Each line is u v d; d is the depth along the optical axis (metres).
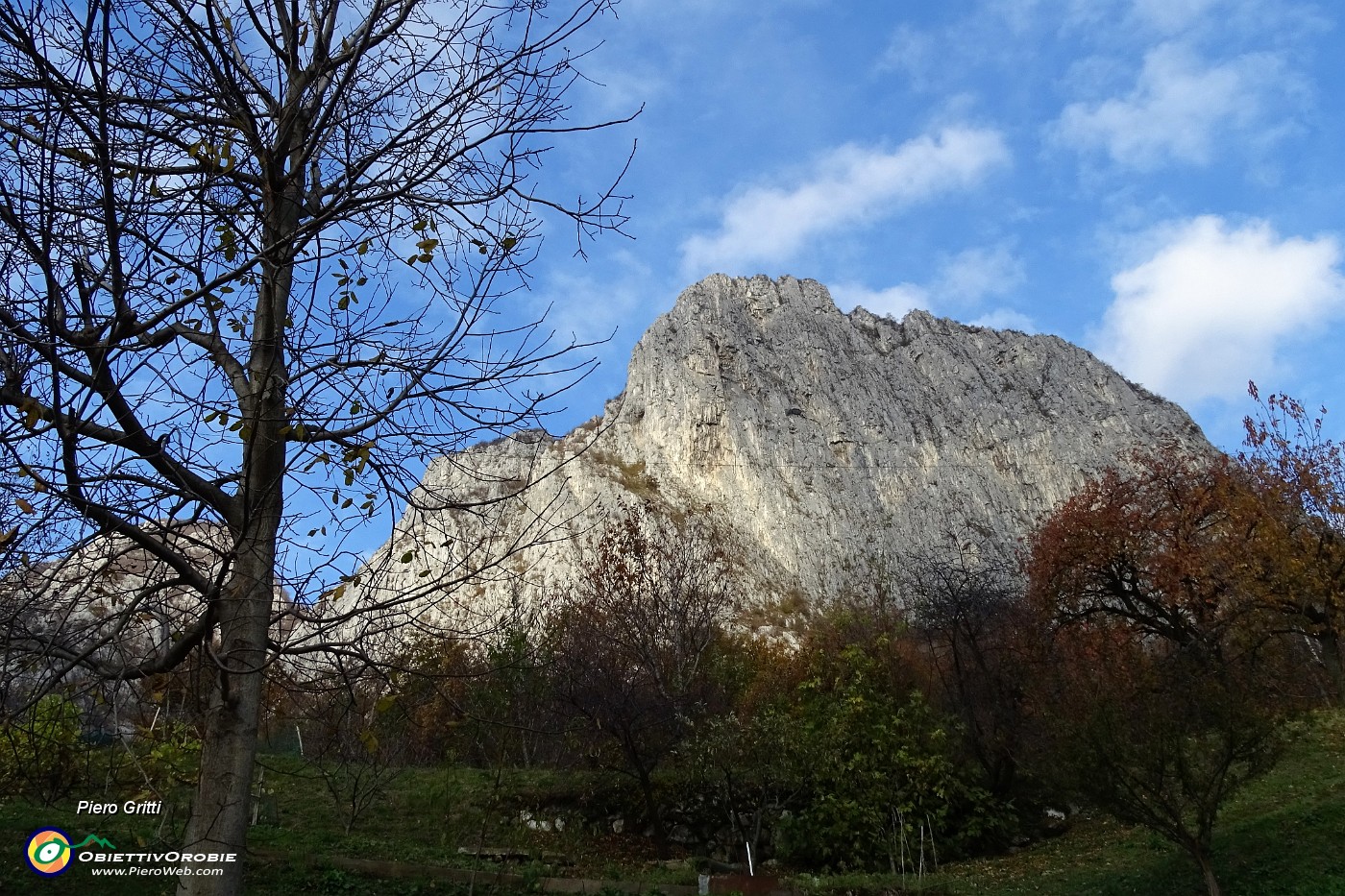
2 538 4.65
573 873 15.41
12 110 5.20
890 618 34.66
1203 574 26.28
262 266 5.61
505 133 6.21
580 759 19.83
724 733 18.20
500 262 6.06
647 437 107.88
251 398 5.41
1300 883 12.42
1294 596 23.61
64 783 7.72
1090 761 13.08
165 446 5.11
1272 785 17.28
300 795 16.62
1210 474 29.28
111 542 5.18
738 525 95.25
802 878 16.31
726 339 117.31
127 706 5.45
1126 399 129.88
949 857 18.55
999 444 118.56
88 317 5.16
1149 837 16.61
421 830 16.09
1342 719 20.66
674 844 18.06
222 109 5.97
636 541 28.19
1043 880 15.84
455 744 16.98
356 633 5.78
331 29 6.13
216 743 4.91
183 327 5.54
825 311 132.50
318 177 6.50
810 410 114.31
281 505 5.43
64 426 4.77
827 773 18.31
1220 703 12.92
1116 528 29.08
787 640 47.88
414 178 6.02
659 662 22.56
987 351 136.00
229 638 5.02
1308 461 25.28
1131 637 26.61
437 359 5.79
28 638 4.91
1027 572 32.69
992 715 21.33
